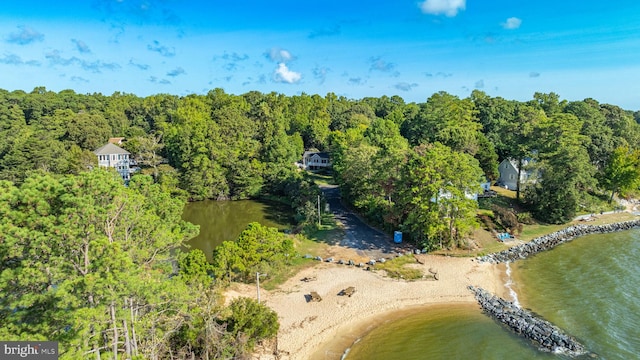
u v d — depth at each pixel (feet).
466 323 99.40
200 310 76.54
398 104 480.64
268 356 84.74
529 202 193.26
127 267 53.36
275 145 256.73
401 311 105.19
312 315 101.50
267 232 119.96
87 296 53.98
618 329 95.20
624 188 200.54
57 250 54.39
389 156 173.27
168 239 73.26
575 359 83.97
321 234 161.58
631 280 122.11
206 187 241.14
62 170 215.72
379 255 139.13
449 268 129.70
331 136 336.90
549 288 117.80
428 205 140.15
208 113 367.45
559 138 191.83
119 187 61.62
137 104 426.92
